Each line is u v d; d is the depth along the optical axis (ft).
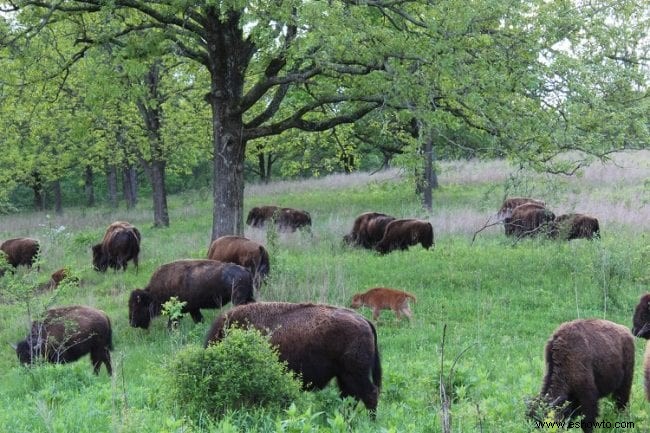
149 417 28.63
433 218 96.12
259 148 126.00
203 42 70.85
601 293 57.16
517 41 59.72
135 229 86.22
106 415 30.53
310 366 32.40
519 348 45.93
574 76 57.77
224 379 29.25
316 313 32.89
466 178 143.74
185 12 64.80
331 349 32.04
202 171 241.35
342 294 58.08
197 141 117.91
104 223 131.34
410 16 61.05
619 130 61.93
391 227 81.97
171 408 30.04
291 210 105.40
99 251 80.38
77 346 47.37
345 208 124.06
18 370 45.68
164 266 56.85
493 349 45.78
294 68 72.90
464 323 52.85
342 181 160.76
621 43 64.13
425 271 68.33
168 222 120.06
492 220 92.89
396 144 96.78
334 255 81.56
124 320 59.88
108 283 74.49
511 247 77.92
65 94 95.50
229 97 70.74
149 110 109.91
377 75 62.90
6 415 31.71
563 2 62.54
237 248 62.90
